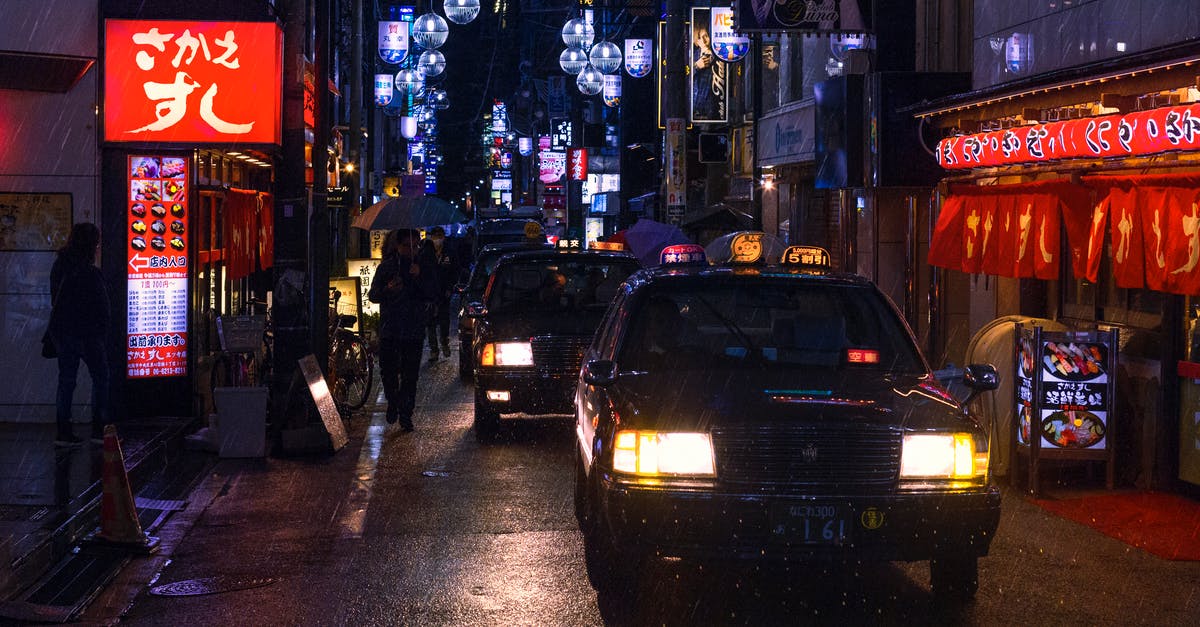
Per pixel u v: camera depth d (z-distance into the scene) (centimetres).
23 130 1362
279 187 1322
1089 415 1056
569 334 1323
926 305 1708
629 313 815
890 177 1602
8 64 1321
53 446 1203
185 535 912
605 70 3447
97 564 820
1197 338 1030
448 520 958
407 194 3503
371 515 980
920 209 1725
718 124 3112
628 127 5653
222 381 1368
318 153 1466
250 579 789
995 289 1420
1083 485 1096
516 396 1315
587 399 826
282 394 1291
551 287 1422
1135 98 995
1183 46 836
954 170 1429
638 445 676
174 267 1414
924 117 1450
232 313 1862
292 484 1112
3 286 1362
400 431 1440
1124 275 1016
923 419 682
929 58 1791
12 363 1365
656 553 667
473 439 1373
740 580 783
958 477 676
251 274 2045
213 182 1602
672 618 700
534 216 5656
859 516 658
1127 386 1117
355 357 1605
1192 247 923
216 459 1245
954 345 1652
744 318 841
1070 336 1055
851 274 858
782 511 657
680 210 2677
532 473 1161
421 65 3631
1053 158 1076
